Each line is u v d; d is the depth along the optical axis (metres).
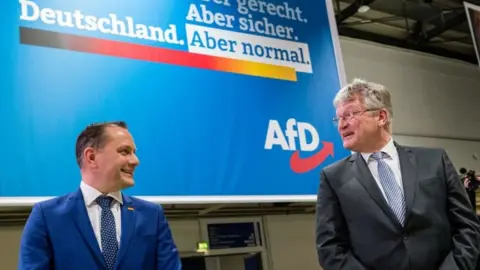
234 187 3.22
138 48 3.18
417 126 5.75
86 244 1.77
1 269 3.20
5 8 2.84
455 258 1.82
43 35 2.90
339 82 3.96
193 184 3.09
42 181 2.66
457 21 5.81
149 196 2.93
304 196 3.43
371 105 2.04
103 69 3.02
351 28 5.69
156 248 1.89
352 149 2.07
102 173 1.88
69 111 2.84
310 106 3.74
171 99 3.19
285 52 3.79
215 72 3.43
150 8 3.32
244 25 3.68
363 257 1.89
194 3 3.52
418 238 1.85
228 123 3.35
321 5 4.14
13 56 2.78
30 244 1.73
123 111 3.01
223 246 4.07
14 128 2.67
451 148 5.93
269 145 3.45
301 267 4.40
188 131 3.18
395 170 1.99
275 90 3.63
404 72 5.88
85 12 3.07
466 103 6.30
